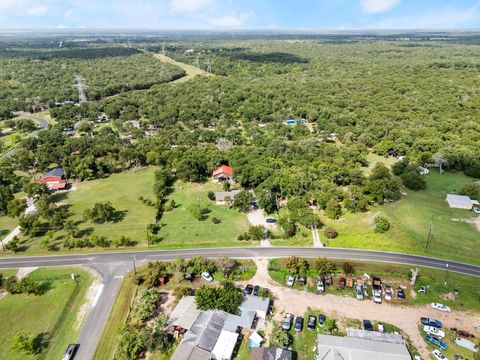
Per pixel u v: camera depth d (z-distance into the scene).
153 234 105.81
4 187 125.06
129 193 132.62
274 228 108.50
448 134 179.88
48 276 87.25
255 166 136.62
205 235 105.31
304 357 65.88
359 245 99.19
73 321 73.94
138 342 65.25
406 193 128.38
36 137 185.25
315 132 197.88
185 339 66.69
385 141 170.00
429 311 76.94
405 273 88.06
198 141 182.12
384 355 63.03
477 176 139.62
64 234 106.12
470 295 80.94
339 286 83.38
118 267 90.88
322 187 121.38
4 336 70.12
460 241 99.50
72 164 144.62
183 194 131.88
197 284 84.88
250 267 90.38
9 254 96.25
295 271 87.50
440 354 65.44
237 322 71.12
